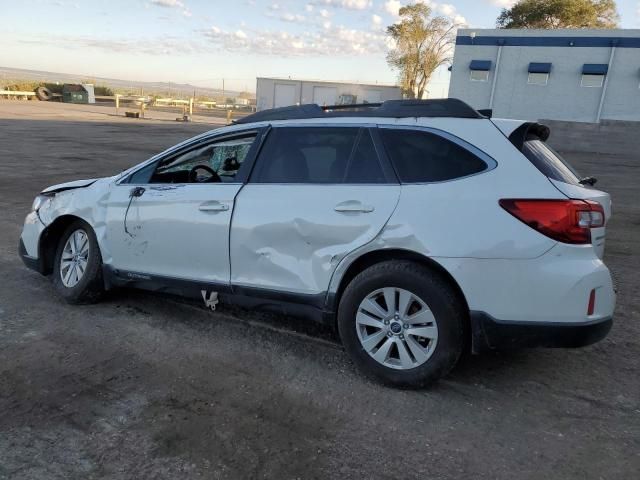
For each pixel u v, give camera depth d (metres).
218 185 4.25
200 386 3.63
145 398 3.46
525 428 3.26
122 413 3.28
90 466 2.79
